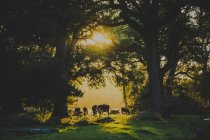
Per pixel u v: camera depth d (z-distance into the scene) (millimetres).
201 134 22641
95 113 52344
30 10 23516
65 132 21391
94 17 39375
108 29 51875
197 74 58531
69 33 33812
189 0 34312
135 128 23469
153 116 35062
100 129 22453
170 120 34281
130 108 68562
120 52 56188
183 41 45281
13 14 22969
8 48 24016
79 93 45781
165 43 45719
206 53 56250
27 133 22031
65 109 38562
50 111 44906
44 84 26047
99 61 56562
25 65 26125
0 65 24125
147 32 39969
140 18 39656
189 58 55688
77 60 53469
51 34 26016
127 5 41875
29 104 26734
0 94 24875
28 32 24047
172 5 36531
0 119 27125
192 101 58500
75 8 28797
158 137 20969
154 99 40500
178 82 58938
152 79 40625
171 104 54562
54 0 25109
